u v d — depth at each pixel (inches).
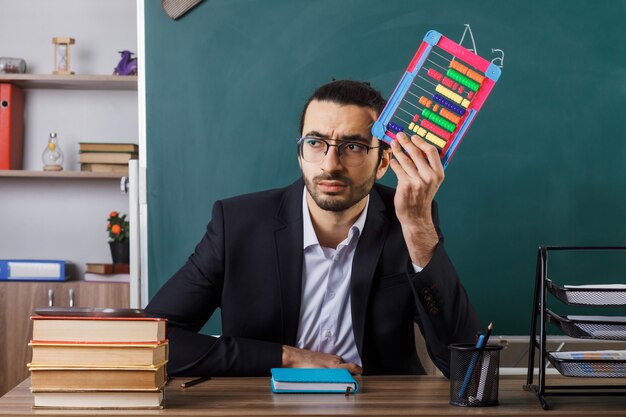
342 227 71.6
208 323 103.8
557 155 104.9
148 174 105.0
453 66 63.6
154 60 104.8
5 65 138.0
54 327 51.2
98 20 145.6
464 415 50.8
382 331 71.1
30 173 136.3
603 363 55.1
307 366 65.1
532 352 60.7
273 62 105.0
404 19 104.6
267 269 73.0
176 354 64.6
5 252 145.6
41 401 51.2
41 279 131.8
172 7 104.5
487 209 104.7
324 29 104.9
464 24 104.6
